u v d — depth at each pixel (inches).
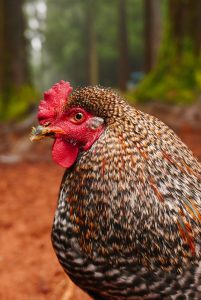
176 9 117.9
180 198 24.4
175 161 24.7
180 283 24.3
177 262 24.1
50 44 426.0
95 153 24.5
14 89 129.8
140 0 358.3
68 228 24.8
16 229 55.9
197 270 24.3
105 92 25.3
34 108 119.3
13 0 130.5
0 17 130.3
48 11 424.2
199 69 115.5
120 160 24.1
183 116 106.4
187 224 24.3
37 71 561.3
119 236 23.9
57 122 25.6
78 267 24.9
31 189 75.0
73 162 25.2
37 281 43.4
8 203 67.0
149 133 24.5
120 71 275.9
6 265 46.3
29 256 48.4
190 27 117.0
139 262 24.0
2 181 81.3
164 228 24.0
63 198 25.2
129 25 360.8
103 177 24.1
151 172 24.1
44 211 62.7
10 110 124.5
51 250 49.8
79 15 400.5
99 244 24.1
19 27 132.0
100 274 24.5
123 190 23.9
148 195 24.0
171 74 116.5
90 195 24.3
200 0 115.5
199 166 25.8
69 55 407.8
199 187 25.2
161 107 109.4
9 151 104.0
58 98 26.1
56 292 41.8
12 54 131.0
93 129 24.9
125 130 24.4
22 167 93.6
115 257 24.1
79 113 25.2
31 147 103.9
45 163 96.0
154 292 24.3
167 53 119.6
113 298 25.2
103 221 24.0
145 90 117.3
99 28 379.6
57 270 44.7
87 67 388.2
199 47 116.9
